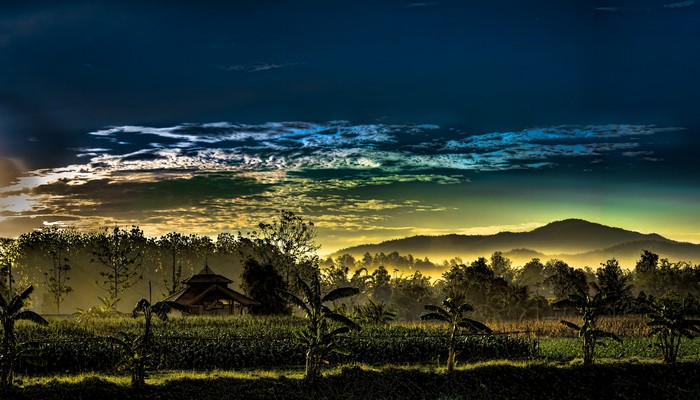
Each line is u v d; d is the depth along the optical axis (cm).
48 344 4297
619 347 5306
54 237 13388
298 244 11569
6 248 8794
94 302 12950
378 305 6700
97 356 4262
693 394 4172
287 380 3784
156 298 13000
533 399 3962
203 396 3538
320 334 3891
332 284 13950
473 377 4059
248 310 8356
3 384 3334
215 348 4475
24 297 3472
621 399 4094
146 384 3594
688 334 4584
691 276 14450
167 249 14762
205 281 8194
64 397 3353
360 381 3859
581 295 4525
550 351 5031
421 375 4012
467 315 11625
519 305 11662
